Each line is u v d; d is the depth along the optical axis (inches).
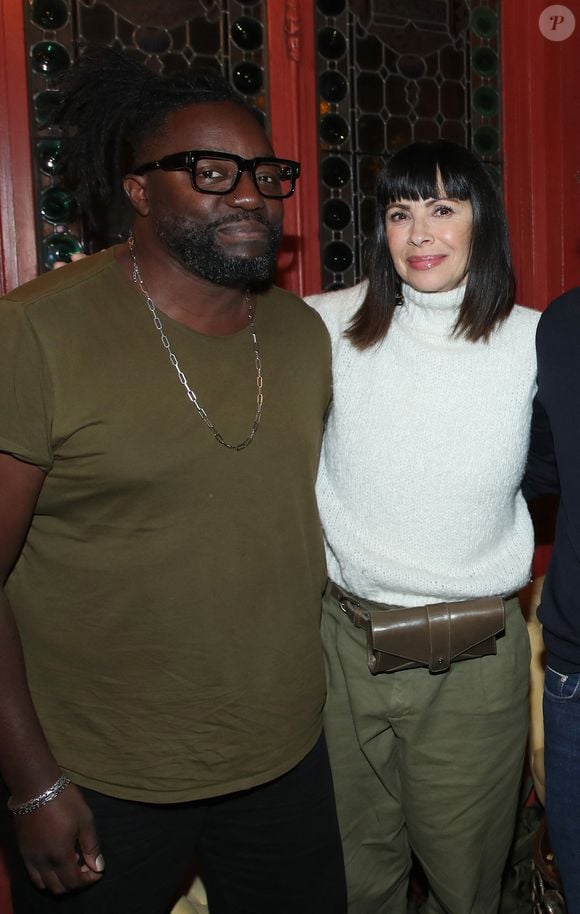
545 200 90.7
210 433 44.8
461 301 54.6
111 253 46.3
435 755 58.9
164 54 77.1
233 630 46.6
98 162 50.9
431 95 87.6
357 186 85.4
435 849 60.5
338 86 83.8
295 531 48.9
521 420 54.6
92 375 42.1
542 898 67.6
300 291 83.0
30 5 72.5
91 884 46.8
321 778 54.5
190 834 50.7
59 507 43.9
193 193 42.5
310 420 50.2
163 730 46.4
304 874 53.8
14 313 41.2
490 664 58.2
